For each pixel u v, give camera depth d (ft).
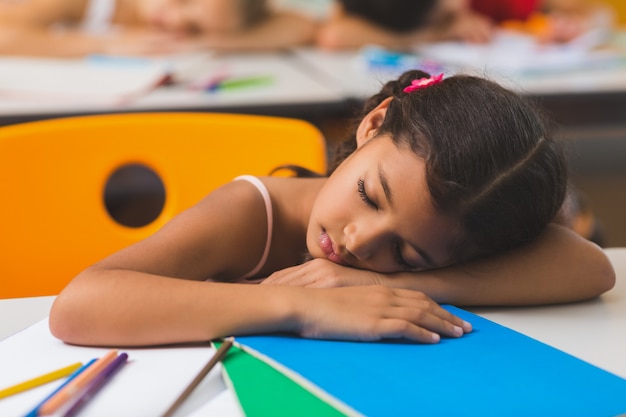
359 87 6.35
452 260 3.05
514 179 2.97
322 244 3.02
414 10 8.67
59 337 2.55
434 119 2.90
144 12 9.08
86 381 2.18
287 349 2.40
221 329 2.51
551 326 2.84
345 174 2.98
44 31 7.88
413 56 7.72
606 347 2.65
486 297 3.03
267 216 3.36
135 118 4.17
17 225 3.99
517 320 2.91
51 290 4.08
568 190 3.57
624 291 3.28
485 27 8.96
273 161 4.26
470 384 2.19
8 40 7.17
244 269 3.37
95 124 4.11
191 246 3.01
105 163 4.13
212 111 5.76
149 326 2.50
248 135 4.25
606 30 9.92
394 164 2.86
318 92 6.16
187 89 6.32
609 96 6.37
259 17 8.89
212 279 3.32
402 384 2.17
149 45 8.03
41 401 2.15
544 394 2.15
